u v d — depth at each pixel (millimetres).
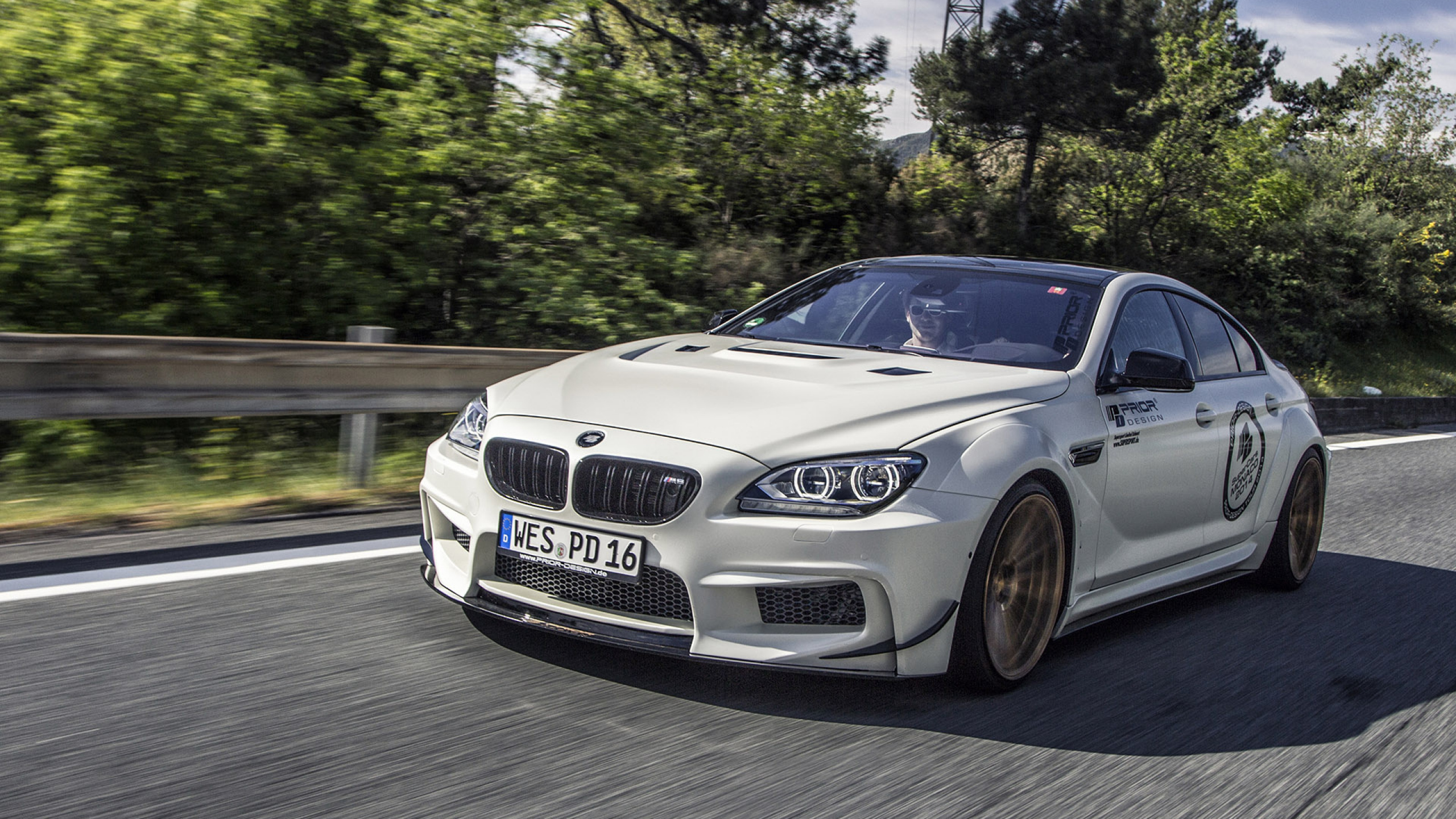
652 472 2951
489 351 6223
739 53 15953
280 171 8734
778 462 2951
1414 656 4207
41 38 7883
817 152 16266
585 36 11508
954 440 3121
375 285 9039
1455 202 37562
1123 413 3811
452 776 2549
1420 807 2791
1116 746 3033
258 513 5070
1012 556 3258
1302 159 39125
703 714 3014
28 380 4695
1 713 2779
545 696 3066
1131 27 23250
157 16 8328
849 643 2936
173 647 3297
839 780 2666
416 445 6922
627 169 11539
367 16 9656
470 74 10305
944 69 24031
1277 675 3832
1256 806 2723
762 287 12828
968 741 2977
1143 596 4074
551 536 3078
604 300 10133
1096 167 27281
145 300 8328
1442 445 13227
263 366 5328
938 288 4277
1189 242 29297
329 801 2389
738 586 2883
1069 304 4113
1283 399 5129
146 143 8172
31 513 4820
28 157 8047
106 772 2475
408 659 3299
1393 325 34094
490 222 10453
